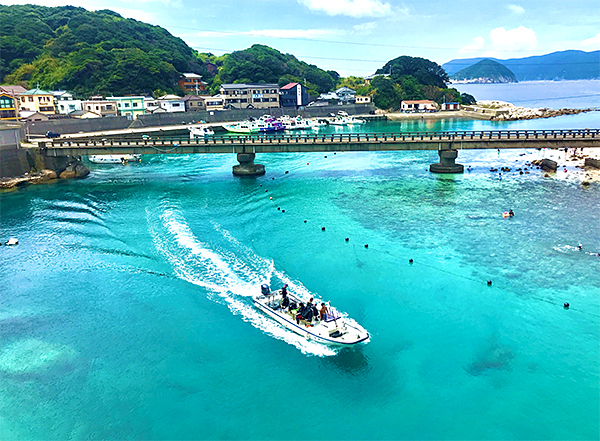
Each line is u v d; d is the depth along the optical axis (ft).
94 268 125.70
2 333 96.94
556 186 207.10
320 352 87.61
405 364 84.02
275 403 75.66
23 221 168.55
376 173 248.93
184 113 460.14
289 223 160.66
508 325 95.50
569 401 74.69
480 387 77.97
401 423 71.00
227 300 106.93
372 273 119.85
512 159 283.59
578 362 83.82
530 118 537.24
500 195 193.67
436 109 629.92
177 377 82.23
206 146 238.68
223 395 77.71
